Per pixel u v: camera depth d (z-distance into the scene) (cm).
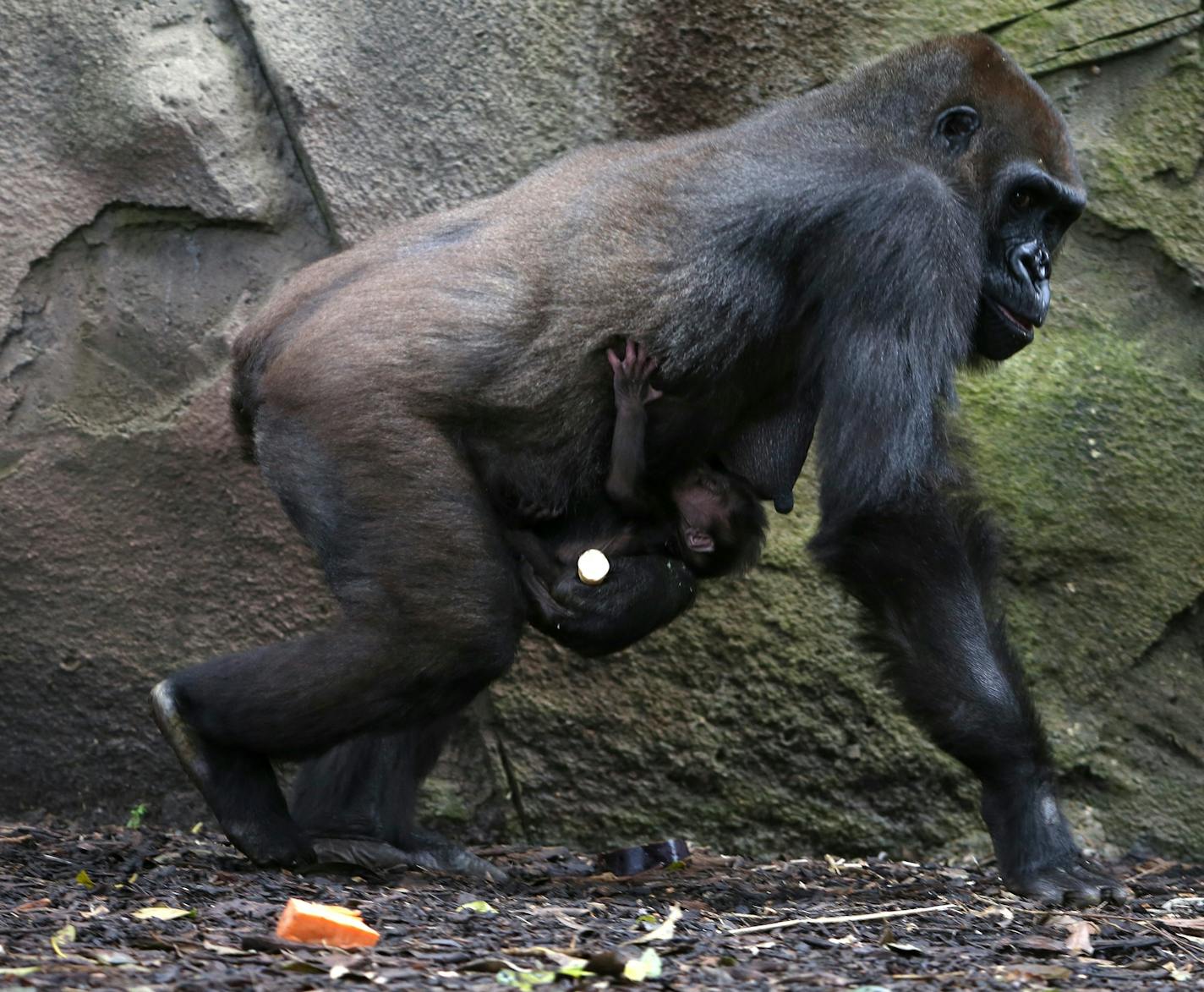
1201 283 1487
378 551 1052
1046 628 1494
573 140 1488
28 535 1499
